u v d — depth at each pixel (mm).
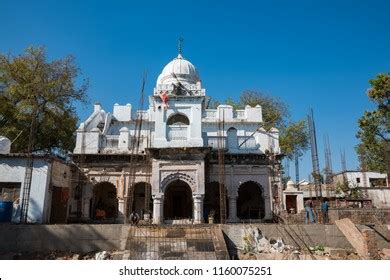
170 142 22281
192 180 21891
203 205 22828
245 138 25594
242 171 24953
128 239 15586
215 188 25703
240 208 27328
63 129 30484
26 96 28203
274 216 23625
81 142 25203
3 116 28266
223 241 15680
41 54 29500
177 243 15297
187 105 23203
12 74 28297
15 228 16531
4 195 19141
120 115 30156
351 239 16656
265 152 25109
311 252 15734
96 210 24547
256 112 30062
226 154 24766
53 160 20219
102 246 16594
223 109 30203
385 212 20766
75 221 23156
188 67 31234
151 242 15289
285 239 17203
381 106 28609
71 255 15922
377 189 33875
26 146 28703
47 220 19438
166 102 23172
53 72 29469
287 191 30656
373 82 28203
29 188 18906
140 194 26156
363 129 29688
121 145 25297
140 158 24797
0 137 20906
